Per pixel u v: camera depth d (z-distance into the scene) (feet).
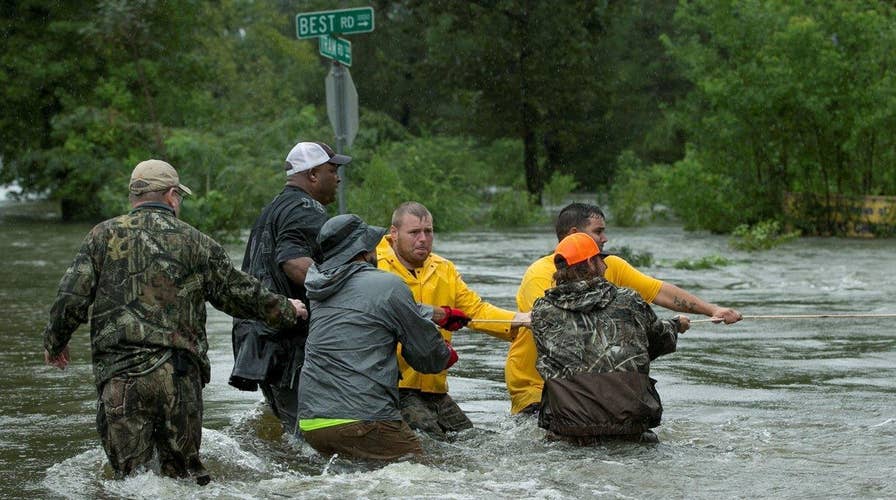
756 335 89.97
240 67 399.03
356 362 49.73
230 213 202.59
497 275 134.92
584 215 59.98
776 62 207.92
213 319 101.24
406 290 50.52
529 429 55.67
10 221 271.90
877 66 205.87
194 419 45.24
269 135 238.48
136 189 46.19
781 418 59.06
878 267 146.00
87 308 44.96
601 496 43.37
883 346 84.12
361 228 51.34
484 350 84.43
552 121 393.09
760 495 43.62
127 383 44.19
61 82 290.76
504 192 270.67
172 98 290.97
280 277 56.29
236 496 43.47
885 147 208.44
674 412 60.70
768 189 217.36
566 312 52.60
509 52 380.37
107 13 259.39
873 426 56.65
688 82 495.41
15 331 93.30
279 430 57.41
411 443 50.29
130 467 44.39
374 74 524.93
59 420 59.31
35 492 44.78
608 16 386.11
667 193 229.25
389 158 243.40
